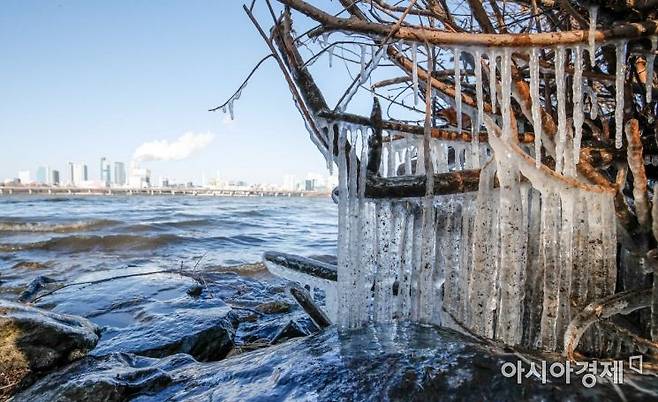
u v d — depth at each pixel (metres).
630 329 2.51
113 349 4.07
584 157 2.55
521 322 2.53
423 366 2.09
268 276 9.62
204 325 4.73
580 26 2.67
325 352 2.45
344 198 2.79
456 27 2.60
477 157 2.87
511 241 2.47
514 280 2.48
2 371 2.87
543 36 2.05
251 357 2.89
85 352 3.38
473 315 2.63
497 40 2.08
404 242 2.89
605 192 2.38
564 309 2.40
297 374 2.25
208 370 2.85
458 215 2.82
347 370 2.17
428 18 3.02
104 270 9.64
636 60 2.67
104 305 5.98
